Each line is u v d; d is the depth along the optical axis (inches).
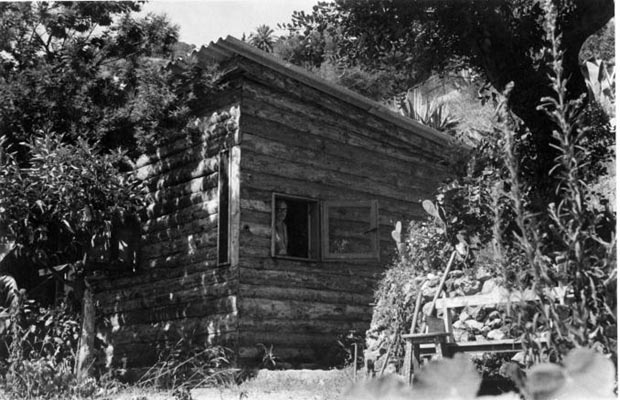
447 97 936.3
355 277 502.0
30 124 474.6
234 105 462.0
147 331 494.9
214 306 449.1
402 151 563.5
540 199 252.2
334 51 471.5
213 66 457.7
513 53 382.3
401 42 432.5
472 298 257.8
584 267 101.3
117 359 513.3
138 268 506.0
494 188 104.8
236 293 435.5
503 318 230.4
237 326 429.7
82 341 423.2
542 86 365.7
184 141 498.6
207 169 478.9
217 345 437.4
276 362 439.2
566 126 102.0
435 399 59.0
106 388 341.4
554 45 105.8
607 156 296.5
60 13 499.8
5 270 518.9
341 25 431.8
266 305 446.0
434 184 581.0
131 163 534.3
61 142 462.0
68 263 451.8
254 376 404.5
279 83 474.9
